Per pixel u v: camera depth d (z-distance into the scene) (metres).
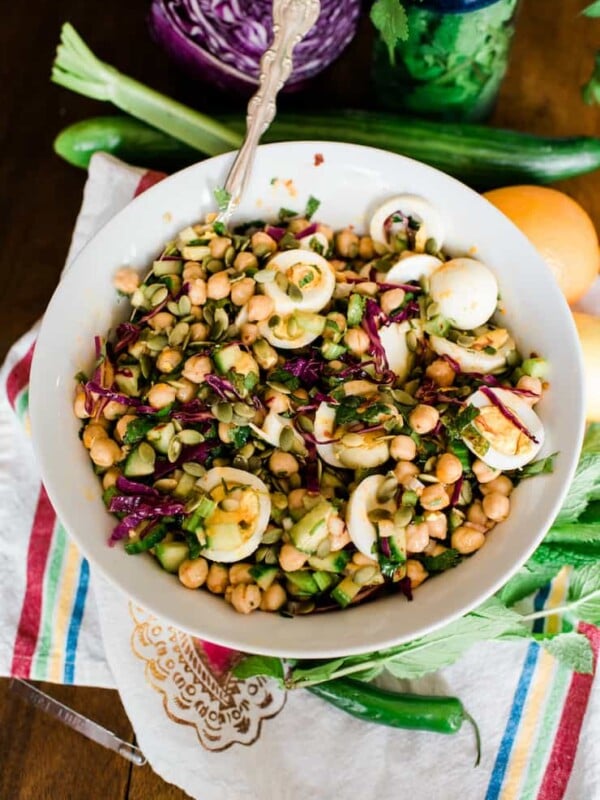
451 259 0.49
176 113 0.57
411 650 0.45
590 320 0.52
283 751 0.47
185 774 0.47
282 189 0.50
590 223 0.55
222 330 0.46
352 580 0.42
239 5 0.55
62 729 0.50
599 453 0.49
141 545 0.42
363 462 0.43
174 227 0.49
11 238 0.62
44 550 0.53
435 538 0.43
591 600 0.48
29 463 0.55
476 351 0.46
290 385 0.45
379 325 0.47
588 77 0.64
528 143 0.57
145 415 0.44
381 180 0.49
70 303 0.45
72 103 0.64
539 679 0.49
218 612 0.41
